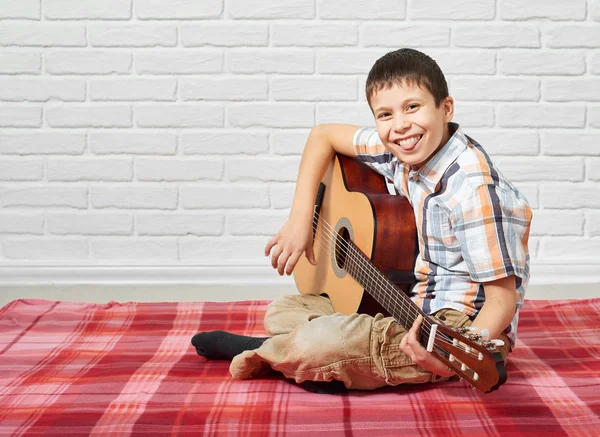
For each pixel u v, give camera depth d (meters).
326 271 2.07
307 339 1.69
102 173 2.92
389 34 2.86
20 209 2.94
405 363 1.71
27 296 2.84
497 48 2.86
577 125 2.88
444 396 1.72
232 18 2.86
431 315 1.75
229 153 2.91
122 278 2.94
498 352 1.47
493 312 1.65
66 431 1.55
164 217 2.93
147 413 1.64
